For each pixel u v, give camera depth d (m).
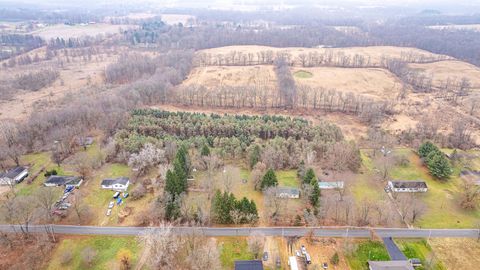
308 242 81.56
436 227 87.19
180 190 91.62
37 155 121.94
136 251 78.44
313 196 92.44
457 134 136.12
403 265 72.44
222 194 96.06
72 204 94.12
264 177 98.00
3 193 99.44
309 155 111.19
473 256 77.69
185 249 76.75
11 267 73.69
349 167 113.25
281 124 134.50
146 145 113.69
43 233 83.62
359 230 85.69
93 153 122.25
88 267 74.06
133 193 97.19
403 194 100.31
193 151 118.25
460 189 103.06
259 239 78.56
